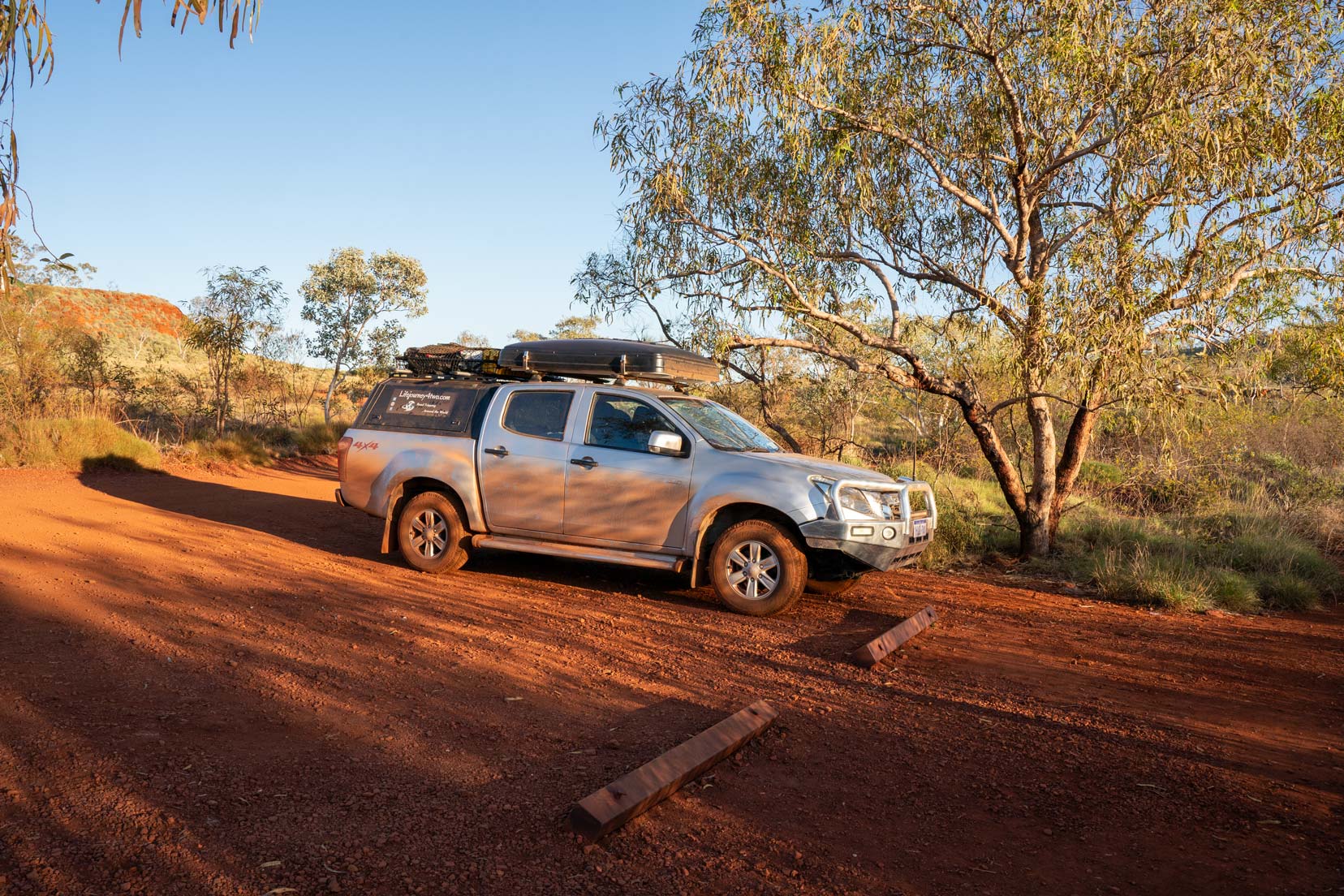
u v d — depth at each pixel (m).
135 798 3.16
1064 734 4.46
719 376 8.47
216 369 20.09
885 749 4.18
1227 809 3.61
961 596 8.16
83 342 18.14
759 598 6.95
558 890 2.73
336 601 6.71
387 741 3.94
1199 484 12.62
